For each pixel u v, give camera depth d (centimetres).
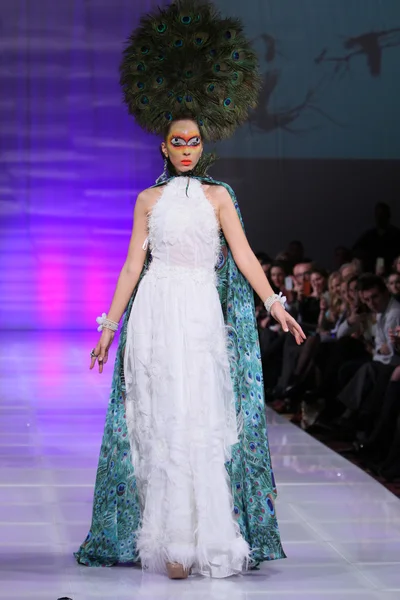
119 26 2497
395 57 2136
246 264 705
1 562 714
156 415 677
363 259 1482
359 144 2162
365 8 2130
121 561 704
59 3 2484
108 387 1620
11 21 2484
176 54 711
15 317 2550
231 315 713
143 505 695
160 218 696
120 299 712
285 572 698
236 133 2184
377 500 918
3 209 2527
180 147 707
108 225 2553
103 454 709
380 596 649
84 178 2538
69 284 2553
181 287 691
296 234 2195
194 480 669
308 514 866
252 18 2156
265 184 2191
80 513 856
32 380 1681
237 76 717
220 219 709
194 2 721
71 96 2512
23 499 905
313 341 1410
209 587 660
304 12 2147
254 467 700
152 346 689
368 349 1291
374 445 1111
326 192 2183
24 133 2511
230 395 697
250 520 696
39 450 1131
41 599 634
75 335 2442
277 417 1390
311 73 2162
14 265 2539
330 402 1323
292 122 2177
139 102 720
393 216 2138
